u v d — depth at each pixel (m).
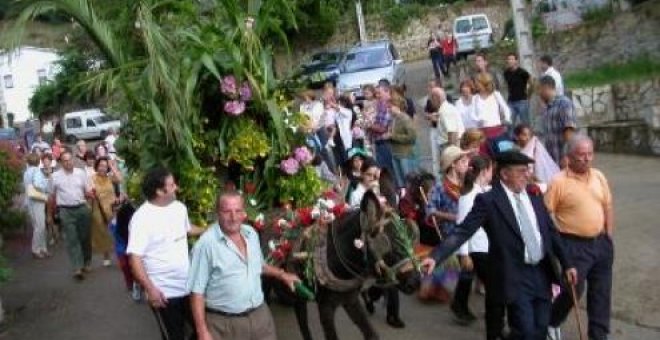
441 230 8.29
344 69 24.09
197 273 5.68
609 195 6.95
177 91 7.42
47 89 44.00
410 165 13.51
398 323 8.36
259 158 8.16
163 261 6.62
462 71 25.83
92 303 11.05
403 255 6.11
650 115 15.40
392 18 42.06
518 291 6.22
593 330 6.90
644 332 7.47
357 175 8.74
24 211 17.00
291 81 8.53
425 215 8.37
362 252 6.36
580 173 6.87
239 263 5.71
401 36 42.22
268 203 8.20
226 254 5.66
